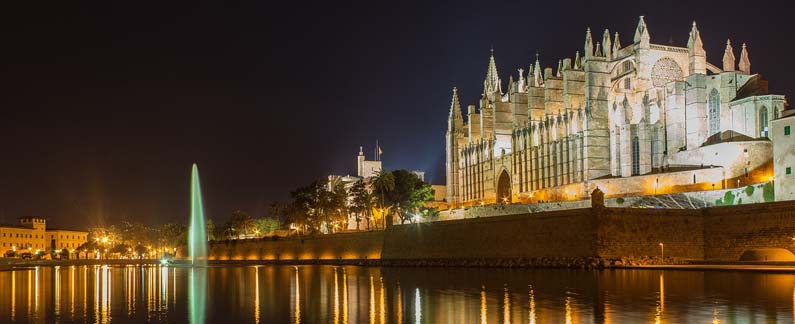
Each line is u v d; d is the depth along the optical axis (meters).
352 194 173.75
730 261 84.31
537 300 52.69
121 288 77.50
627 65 152.38
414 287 67.88
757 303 47.38
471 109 198.25
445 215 155.00
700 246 89.31
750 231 84.25
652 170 132.88
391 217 129.00
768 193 104.75
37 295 68.88
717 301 48.72
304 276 93.44
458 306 51.19
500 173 179.75
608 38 152.38
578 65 163.62
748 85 130.88
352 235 138.50
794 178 100.12
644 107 141.75
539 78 182.12
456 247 111.00
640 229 88.12
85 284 85.69
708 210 89.38
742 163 121.12
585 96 147.75
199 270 126.44
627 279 67.69
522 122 175.75
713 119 132.62
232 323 46.28
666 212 89.06
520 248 98.56
